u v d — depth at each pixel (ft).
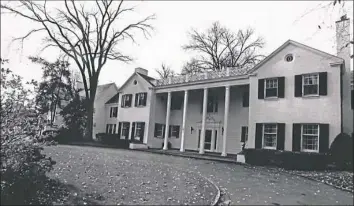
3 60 21.93
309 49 55.98
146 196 25.41
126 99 101.04
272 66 61.11
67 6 92.38
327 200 28.48
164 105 94.89
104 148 79.10
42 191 23.06
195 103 86.07
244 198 27.63
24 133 22.27
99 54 98.17
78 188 26.04
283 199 27.91
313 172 46.32
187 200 25.00
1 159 20.90
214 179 37.35
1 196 19.22
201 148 71.92
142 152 73.61
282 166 51.49
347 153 48.37
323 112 52.65
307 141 54.19
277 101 58.95
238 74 67.92
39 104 23.82
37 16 87.04
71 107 97.09
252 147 60.95
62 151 55.06
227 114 68.64
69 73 108.37
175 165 48.24
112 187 27.68
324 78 53.36
